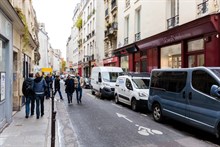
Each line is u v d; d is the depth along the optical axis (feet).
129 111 41.50
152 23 63.26
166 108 30.42
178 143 22.84
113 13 99.86
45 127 27.84
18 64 41.29
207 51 42.45
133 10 76.69
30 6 68.80
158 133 26.61
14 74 40.52
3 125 27.25
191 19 46.78
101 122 32.32
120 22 89.71
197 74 25.73
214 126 22.58
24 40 48.11
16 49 39.70
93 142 23.30
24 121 31.35
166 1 56.49
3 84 27.94
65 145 22.43
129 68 80.18
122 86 48.16
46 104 49.57
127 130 27.91
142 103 39.91
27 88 33.78
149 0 64.95
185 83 27.30
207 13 42.27
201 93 24.56
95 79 68.33
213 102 22.93
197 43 46.52
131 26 78.33
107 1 110.73
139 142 23.17
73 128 28.99
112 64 102.53
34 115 35.88
